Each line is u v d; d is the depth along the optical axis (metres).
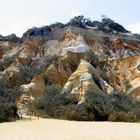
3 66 57.75
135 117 31.27
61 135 18.92
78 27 74.12
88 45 62.94
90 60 51.59
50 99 37.84
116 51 62.91
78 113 32.09
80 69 44.34
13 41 75.56
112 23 79.81
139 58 51.22
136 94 44.41
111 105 34.59
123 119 30.95
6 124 26.12
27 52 61.84
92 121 30.77
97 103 34.09
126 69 50.62
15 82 48.28
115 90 46.50
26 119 30.53
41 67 51.38
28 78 48.78
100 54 59.47
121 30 79.94
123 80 48.44
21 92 41.62
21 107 37.97
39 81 44.56
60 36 67.38
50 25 78.06
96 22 79.19
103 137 18.05
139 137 18.16
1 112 29.94
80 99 38.09
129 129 22.17
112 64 52.62
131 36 75.62
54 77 47.00
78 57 52.56
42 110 36.34
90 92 38.00
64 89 41.44
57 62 49.75
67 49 57.50
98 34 69.69
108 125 25.33
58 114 33.91
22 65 54.25
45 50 63.59
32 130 21.77
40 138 17.83
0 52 67.38
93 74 44.62
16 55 62.22
